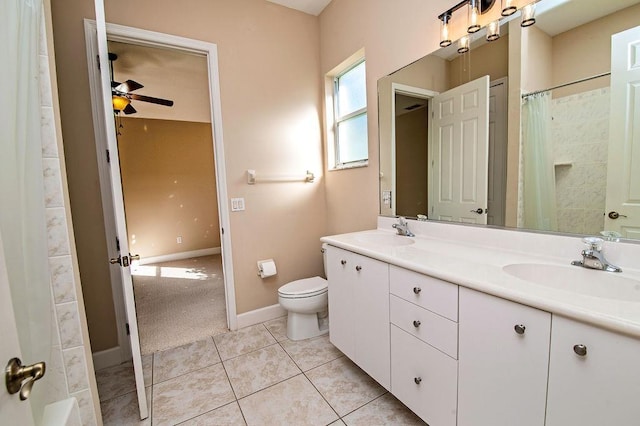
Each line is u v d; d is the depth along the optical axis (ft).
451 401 3.76
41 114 3.51
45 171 3.59
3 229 2.47
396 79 6.40
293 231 8.79
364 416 4.80
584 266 3.59
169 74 9.48
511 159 4.53
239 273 8.00
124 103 8.80
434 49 5.52
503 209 4.68
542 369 2.81
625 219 3.49
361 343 5.43
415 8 5.83
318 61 8.92
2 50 2.45
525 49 4.24
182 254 17.76
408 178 6.39
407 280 4.28
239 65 7.64
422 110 5.90
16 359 1.88
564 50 3.86
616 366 2.35
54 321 3.64
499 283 3.19
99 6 4.37
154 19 6.53
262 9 7.91
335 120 8.94
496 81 4.62
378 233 6.73
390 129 6.72
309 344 7.12
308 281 7.88
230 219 7.78
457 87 5.21
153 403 5.26
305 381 5.73
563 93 3.90
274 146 8.30
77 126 6.07
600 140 3.64
